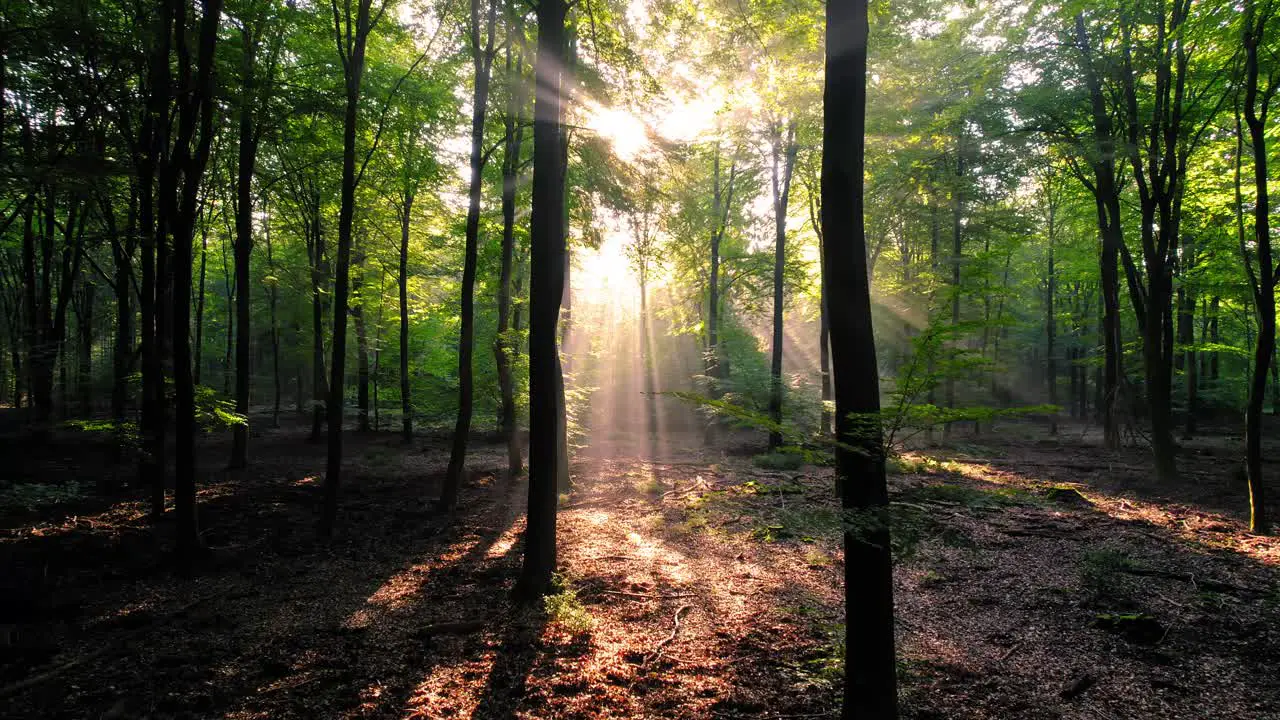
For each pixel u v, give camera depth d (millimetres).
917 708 4480
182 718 4418
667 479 15062
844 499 3840
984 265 4027
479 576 7812
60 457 15695
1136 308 15617
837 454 4051
